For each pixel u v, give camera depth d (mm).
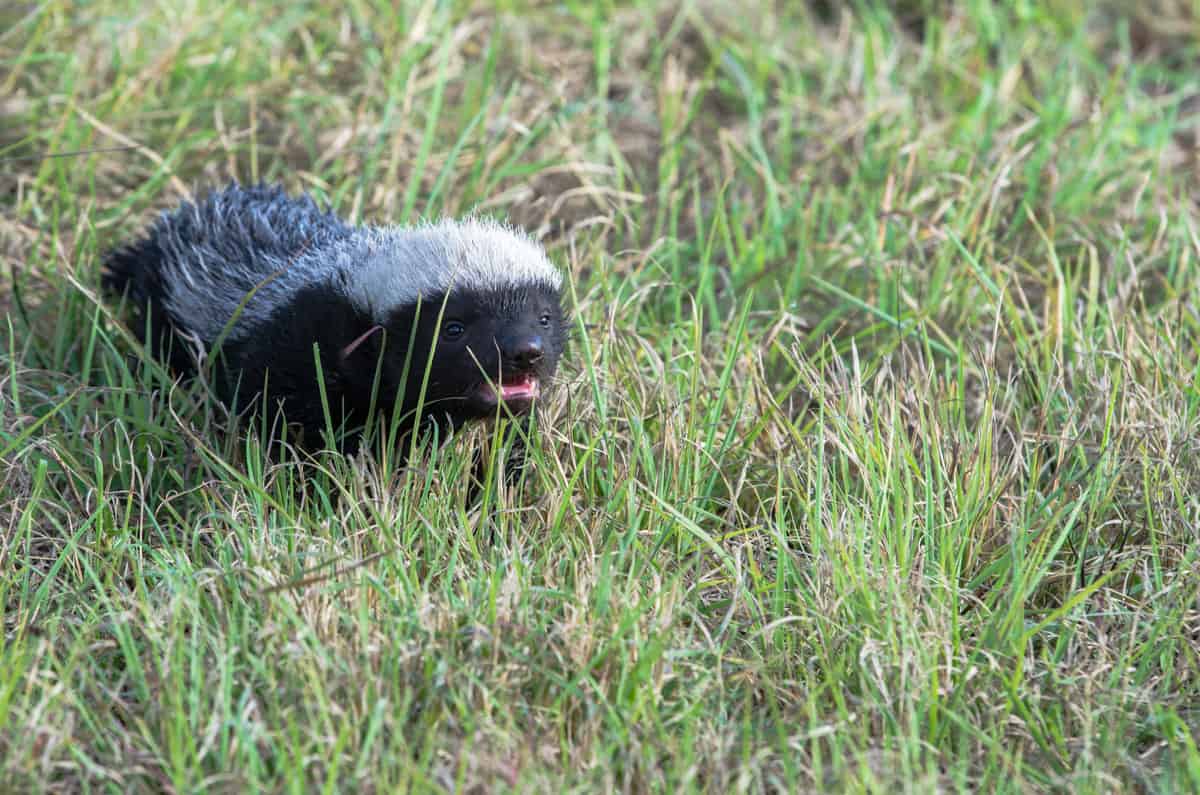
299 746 7715
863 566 9055
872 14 17703
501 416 10008
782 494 10367
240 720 7750
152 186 13695
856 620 8977
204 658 8484
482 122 14570
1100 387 10938
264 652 8445
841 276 13305
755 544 10047
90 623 8797
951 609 9047
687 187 14539
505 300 9742
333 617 8633
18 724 7953
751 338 12367
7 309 12391
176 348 11641
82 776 7848
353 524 9578
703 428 10812
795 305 12305
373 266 9961
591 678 8352
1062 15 17625
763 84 16016
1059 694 8688
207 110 14773
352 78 15500
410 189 13234
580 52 16391
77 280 11750
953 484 10102
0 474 10375
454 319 9703
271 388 10367
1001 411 11117
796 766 8031
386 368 10000
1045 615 9461
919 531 9695
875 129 15297
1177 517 10055
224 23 15516
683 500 9984
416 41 15352
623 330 11352
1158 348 11461
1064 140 14906
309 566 9008
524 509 9844
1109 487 10070
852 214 14383
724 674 8883
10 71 14938
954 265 13375
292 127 14766
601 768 7820
